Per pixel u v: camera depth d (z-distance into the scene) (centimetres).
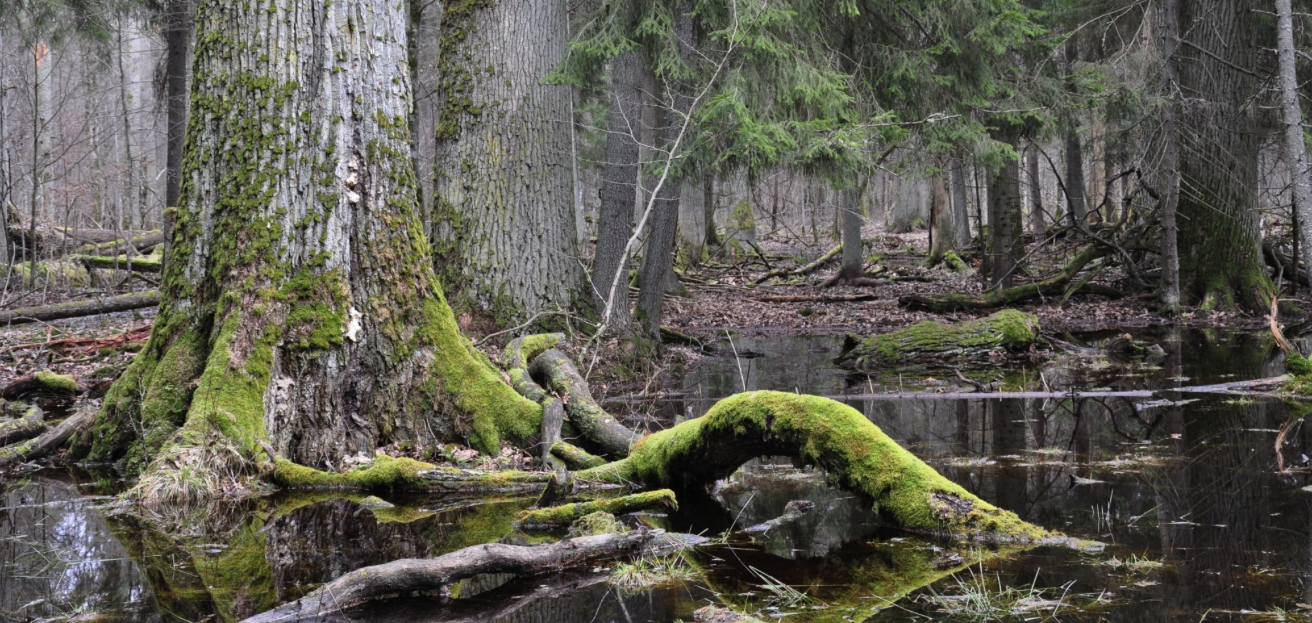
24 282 1355
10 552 393
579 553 372
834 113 1102
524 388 626
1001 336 1142
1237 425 636
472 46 995
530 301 977
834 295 1864
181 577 356
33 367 888
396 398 579
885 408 768
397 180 595
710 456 474
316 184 560
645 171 1130
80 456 592
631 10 1042
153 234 1791
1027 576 329
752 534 409
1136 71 1466
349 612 316
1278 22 1008
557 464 542
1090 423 670
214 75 566
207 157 568
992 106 1390
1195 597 299
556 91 1016
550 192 1002
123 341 974
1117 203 2511
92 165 1839
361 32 577
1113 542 370
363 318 574
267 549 396
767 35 1015
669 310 1691
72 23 1477
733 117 1031
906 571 343
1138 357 1066
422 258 605
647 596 326
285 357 548
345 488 520
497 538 414
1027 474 505
